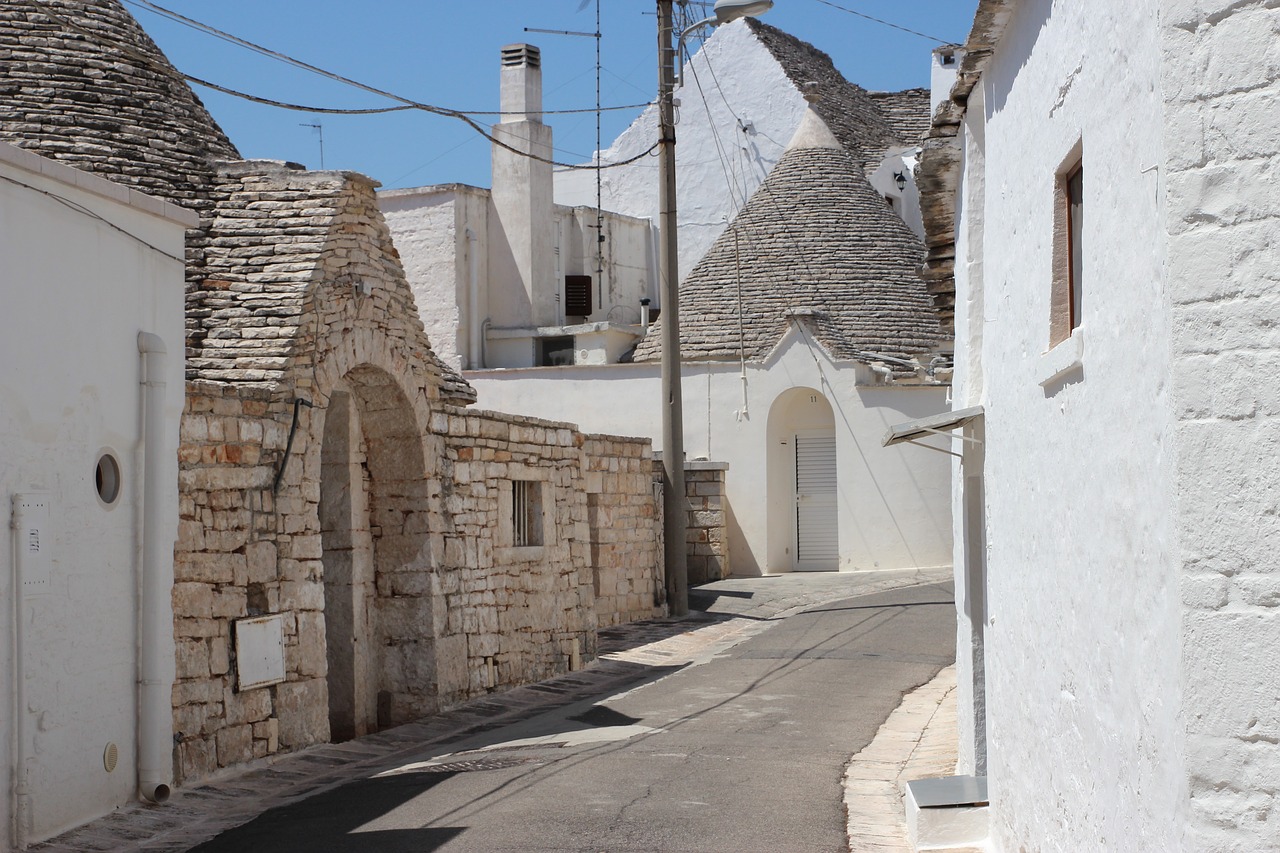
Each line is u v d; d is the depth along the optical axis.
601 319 33.28
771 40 36.00
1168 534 4.44
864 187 30.70
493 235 30.44
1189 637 4.27
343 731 14.28
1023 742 7.04
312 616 12.56
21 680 8.72
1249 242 4.23
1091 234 5.35
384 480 14.85
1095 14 5.24
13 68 14.07
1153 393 4.59
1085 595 5.59
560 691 16.16
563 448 18.08
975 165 9.23
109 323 9.95
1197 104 4.31
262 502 11.97
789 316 26.91
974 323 9.31
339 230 13.70
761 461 26.89
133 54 14.86
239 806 10.25
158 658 10.28
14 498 8.76
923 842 8.14
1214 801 4.21
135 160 13.88
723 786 9.99
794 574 26.52
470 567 15.52
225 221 13.72
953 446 10.48
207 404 11.26
